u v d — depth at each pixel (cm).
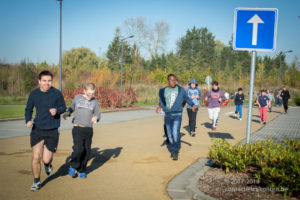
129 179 462
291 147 496
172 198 382
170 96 597
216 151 493
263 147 475
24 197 380
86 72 3072
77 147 448
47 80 416
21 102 2489
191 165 536
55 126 424
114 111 1892
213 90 1014
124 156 618
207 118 1543
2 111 1672
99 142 783
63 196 386
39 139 413
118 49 5669
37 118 414
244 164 454
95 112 471
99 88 2119
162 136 892
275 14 472
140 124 1212
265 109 1315
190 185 414
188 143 779
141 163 561
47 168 447
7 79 2809
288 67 5066
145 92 2841
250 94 489
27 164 543
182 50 7300
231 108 2547
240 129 1093
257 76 4725
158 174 490
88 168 525
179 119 598
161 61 6550
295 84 4650
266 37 475
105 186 429
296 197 365
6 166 529
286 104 1967
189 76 3397
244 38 480
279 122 1388
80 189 414
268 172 390
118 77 2967
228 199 359
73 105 466
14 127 1071
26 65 2878
